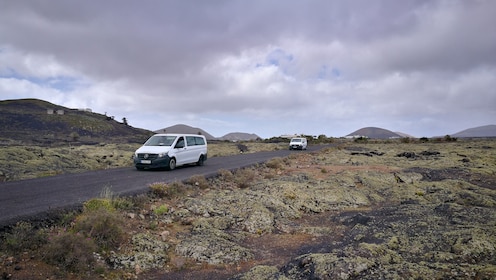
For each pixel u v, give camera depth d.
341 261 4.91
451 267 4.75
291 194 11.45
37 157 22.06
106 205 7.34
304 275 4.79
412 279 4.41
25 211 6.96
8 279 4.28
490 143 48.12
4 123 128.38
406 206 9.80
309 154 31.62
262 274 5.03
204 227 7.57
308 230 8.03
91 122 159.62
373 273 4.66
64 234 5.24
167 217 8.15
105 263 5.29
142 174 14.23
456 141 56.91
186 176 13.54
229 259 5.95
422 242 6.09
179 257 5.93
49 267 4.77
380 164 22.69
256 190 12.16
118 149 42.03
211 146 48.53
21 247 5.10
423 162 23.64
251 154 32.28
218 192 11.31
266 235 7.70
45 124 140.62
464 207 8.73
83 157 25.92
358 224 8.13
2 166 17.97
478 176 17.33
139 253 5.73
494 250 5.43
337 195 11.95
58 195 8.93
